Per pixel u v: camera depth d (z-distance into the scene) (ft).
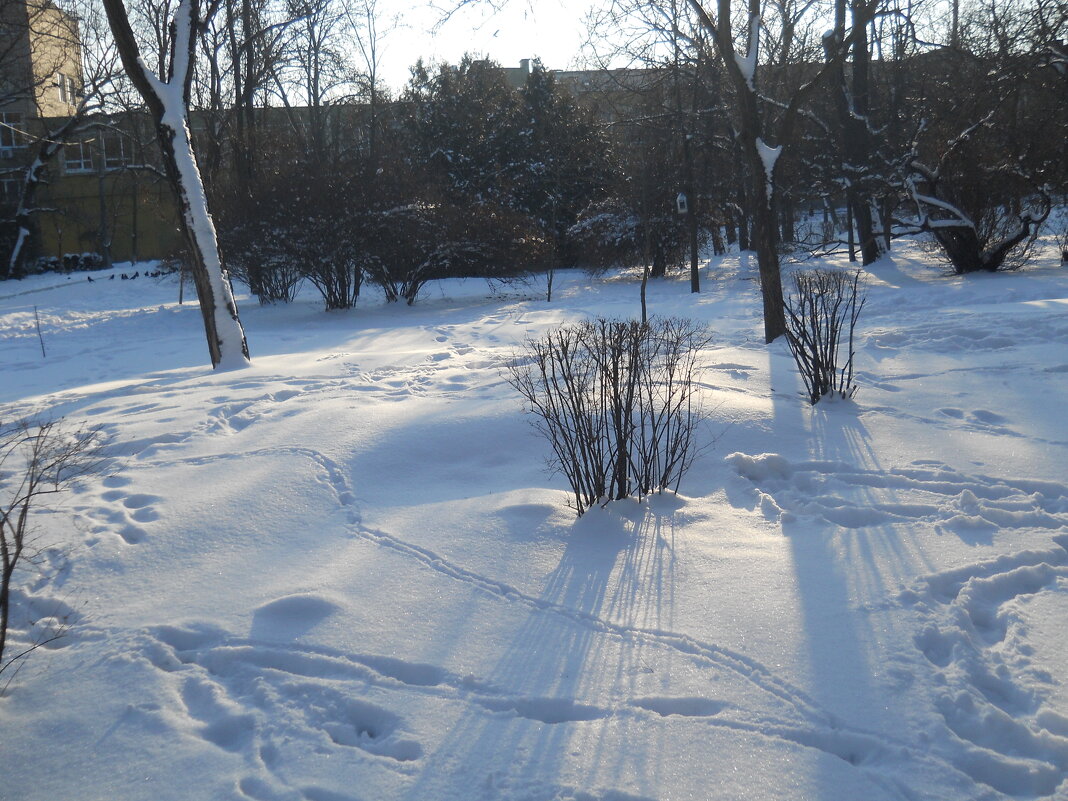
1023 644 11.19
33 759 9.65
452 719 9.99
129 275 118.01
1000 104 63.05
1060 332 29.73
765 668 10.78
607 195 103.19
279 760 9.39
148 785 9.11
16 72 109.70
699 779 8.86
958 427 20.35
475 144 114.01
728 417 20.48
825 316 24.66
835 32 49.42
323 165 64.34
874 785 8.72
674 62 58.90
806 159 78.79
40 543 15.28
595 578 13.42
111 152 145.18
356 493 17.39
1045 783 8.77
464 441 19.72
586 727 9.74
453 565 13.93
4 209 125.49
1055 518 14.92
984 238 62.03
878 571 13.28
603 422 16.76
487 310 60.59
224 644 11.82
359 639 11.78
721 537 14.87
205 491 17.47
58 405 27.27
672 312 51.16
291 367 32.89
